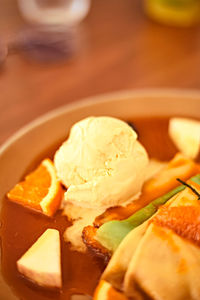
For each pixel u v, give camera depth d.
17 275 0.28
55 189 0.32
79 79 0.45
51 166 0.33
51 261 0.28
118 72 0.46
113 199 0.31
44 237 0.29
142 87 0.44
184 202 0.29
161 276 0.27
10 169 0.34
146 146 0.35
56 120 0.36
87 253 0.29
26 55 0.47
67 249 0.29
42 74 0.46
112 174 0.31
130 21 0.52
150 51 0.48
